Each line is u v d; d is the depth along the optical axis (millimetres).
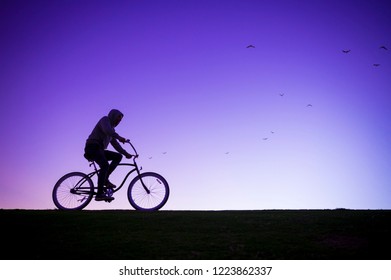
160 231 14859
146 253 12461
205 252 12555
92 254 12375
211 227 15438
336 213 18375
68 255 12305
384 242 13312
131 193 19875
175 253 12469
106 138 19688
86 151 19516
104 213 18328
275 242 13445
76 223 16141
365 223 15875
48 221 16516
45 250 12742
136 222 16281
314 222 16172
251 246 13070
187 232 14734
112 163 19922
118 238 13953
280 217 17266
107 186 19656
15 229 15188
